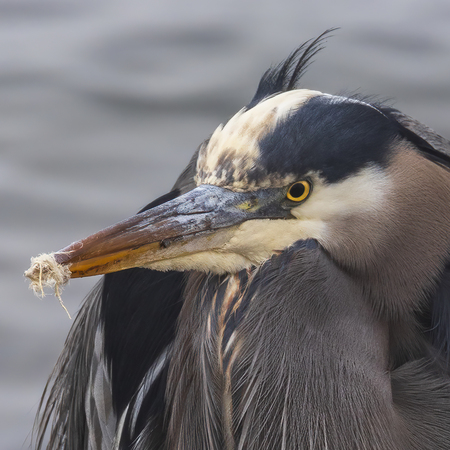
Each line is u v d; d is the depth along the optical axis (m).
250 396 4.58
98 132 15.09
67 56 17.33
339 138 4.58
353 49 16.98
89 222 12.74
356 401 4.62
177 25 18.42
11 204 13.14
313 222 4.69
